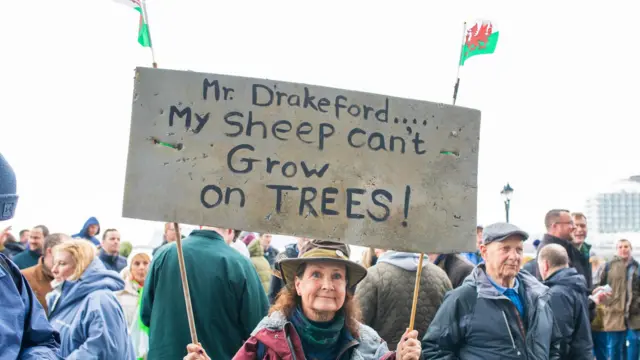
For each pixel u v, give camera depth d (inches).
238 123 112.9
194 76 112.5
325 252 113.8
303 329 113.3
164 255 165.6
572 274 203.6
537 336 157.8
